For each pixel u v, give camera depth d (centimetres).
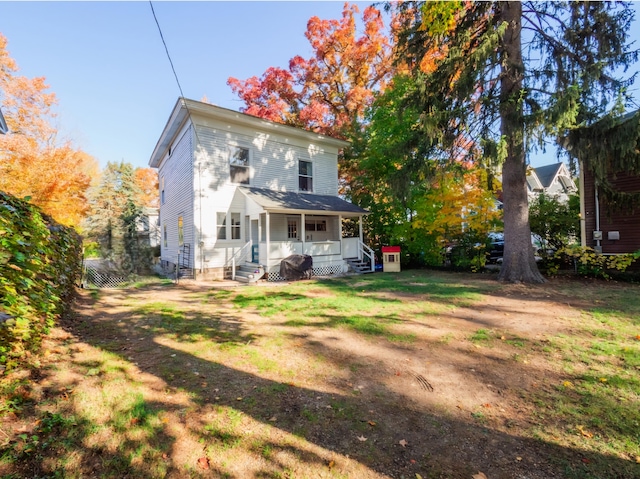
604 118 725
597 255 948
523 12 902
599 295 710
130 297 781
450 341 439
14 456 189
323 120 2003
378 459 208
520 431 238
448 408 272
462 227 1209
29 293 310
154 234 2633
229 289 923
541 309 604
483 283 920
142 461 200
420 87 887
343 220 1761
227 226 1229
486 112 863
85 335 443
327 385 313
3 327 255
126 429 229
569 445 221
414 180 1016
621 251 987
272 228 1362
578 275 985
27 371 292
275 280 1111
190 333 472
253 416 255
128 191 2203
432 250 1299
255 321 545
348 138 1747
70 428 223
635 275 877
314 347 417
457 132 918
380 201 1534
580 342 420
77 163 1823
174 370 338
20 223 309
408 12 927
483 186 1124
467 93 827
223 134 1232
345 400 284
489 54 800
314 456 210
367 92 1956
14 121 1627
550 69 848
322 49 1981
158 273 1415
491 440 228
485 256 1191
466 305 653
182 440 222
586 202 1069
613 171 848
